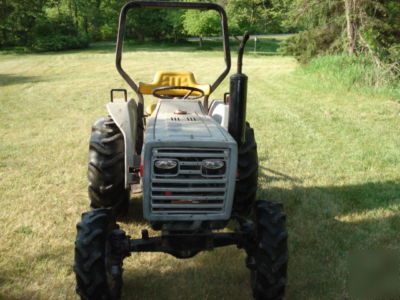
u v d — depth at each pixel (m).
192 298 2.93
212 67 20.42
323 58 14.83
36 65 21.84
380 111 9.23
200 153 2.57
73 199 4.59
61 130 7.73
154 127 2.93
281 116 8.73
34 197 4.61
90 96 11.80
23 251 3.51
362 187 4.91
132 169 3.46
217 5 3.66
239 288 3.05
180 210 2.68
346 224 4.01
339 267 3.30
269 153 6.17
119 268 2.69
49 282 3.09
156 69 19.34
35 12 36.97
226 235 2.87
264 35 51.34
